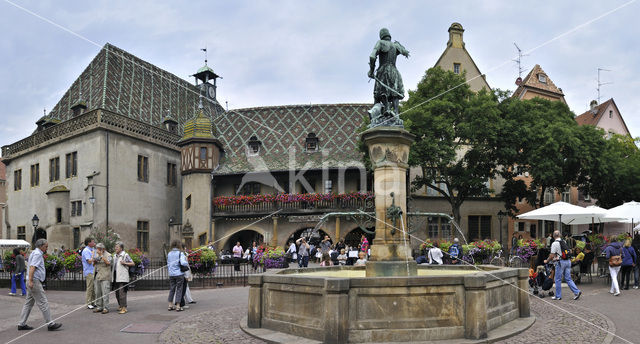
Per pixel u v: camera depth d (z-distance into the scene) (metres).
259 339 7.84
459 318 7.50
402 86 10.88
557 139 27.94
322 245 23.25
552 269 13.18
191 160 34.44
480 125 26.66
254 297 8.68
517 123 28.34
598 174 30.56
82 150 31.17
